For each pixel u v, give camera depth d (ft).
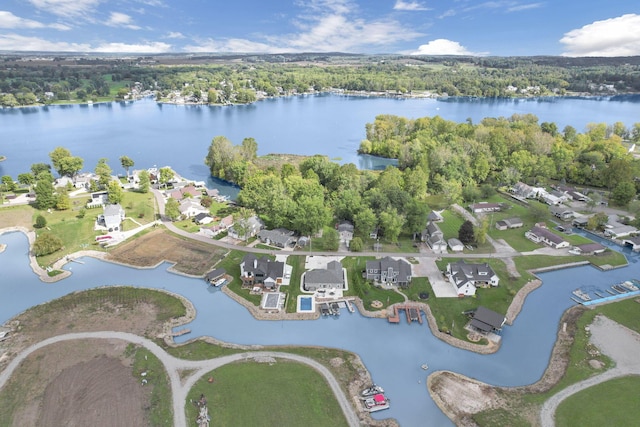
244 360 240.32
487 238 404.57
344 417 204.13
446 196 513.45
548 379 233.14
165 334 262.88
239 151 638.53
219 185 588.91
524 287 321.11
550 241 389.19
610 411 207.41
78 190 542.16
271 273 319.06
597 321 281.13
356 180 484.33
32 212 451.94
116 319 276.82
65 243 381.60
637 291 318.24
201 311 292.20
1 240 391.86
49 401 206.90
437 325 277.23
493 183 583.58
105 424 194.29
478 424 203.21
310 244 385.50
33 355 239.71
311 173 515.50
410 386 229.45
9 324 268.82
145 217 445.78
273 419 200.13
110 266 348.38
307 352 250.57
